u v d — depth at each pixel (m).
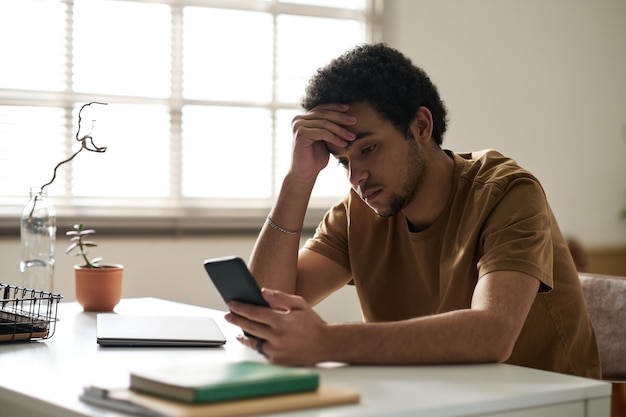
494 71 4.25
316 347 1.26
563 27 4.44
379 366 1.28
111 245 3.53
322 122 1.55
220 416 0.93
